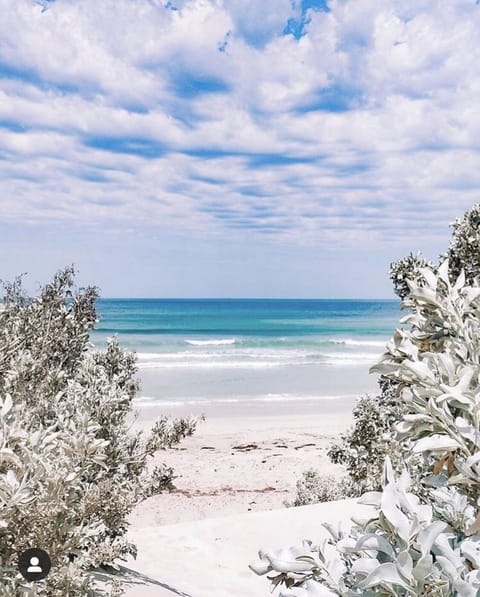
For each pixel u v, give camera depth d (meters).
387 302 176.75
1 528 3.14
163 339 58.78
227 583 7.31
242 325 83.06
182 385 33.69
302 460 17.66
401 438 1.48
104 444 3.55
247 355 48.03
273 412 27.09
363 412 7.85
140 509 13.06
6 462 3.21
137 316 99.81
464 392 1.34
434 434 1.43
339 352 50.75
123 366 7.12
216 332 70.00
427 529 1.11
